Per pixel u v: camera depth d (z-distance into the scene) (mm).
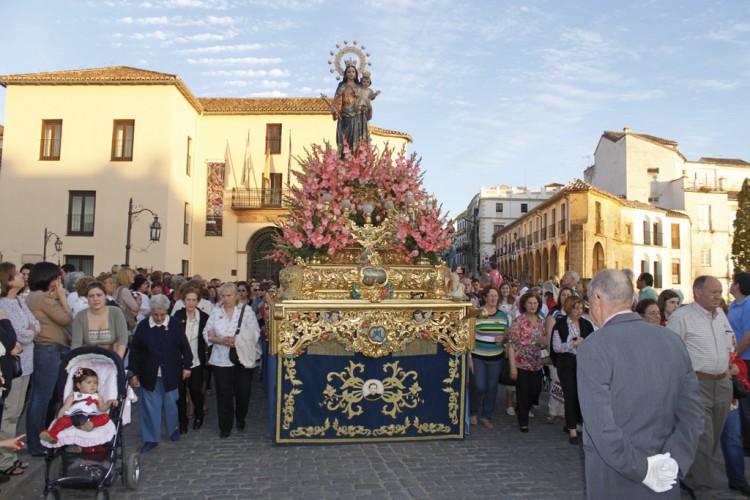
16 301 5656
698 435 2938
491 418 8484
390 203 7465
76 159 24141
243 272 27328
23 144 24281
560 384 7602
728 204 43938
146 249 23594
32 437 6117
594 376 2879
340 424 6867
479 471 5984
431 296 7289
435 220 7512
